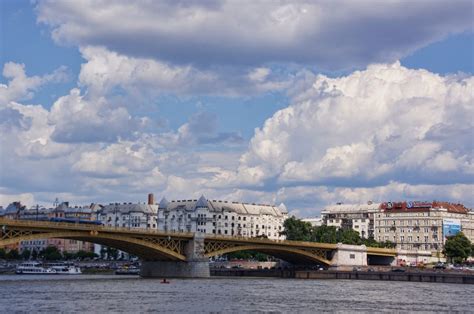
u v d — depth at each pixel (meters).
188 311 106.31
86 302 118.38
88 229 176.38
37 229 168.12
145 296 131.12
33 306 111.00
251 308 111.75
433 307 118.00
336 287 171.62
